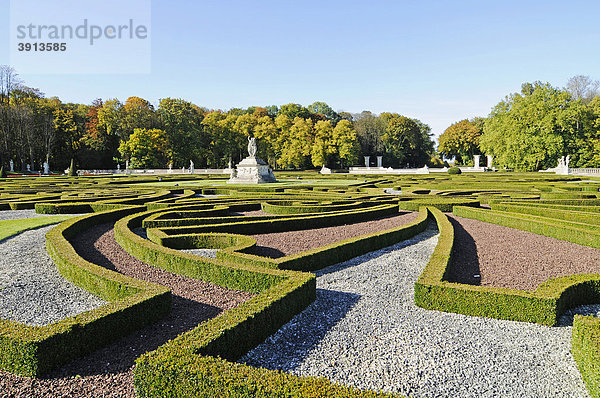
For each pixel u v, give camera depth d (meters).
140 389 5.26
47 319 7.97
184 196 25.98
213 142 84.81
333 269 11.52
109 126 78.62
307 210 20.06
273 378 4.80
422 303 8.62
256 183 43.09
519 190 30.66
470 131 97.56
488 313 8.14
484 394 5.52
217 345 5.90
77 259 10.39
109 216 18.86
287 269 10.48
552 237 15.18
